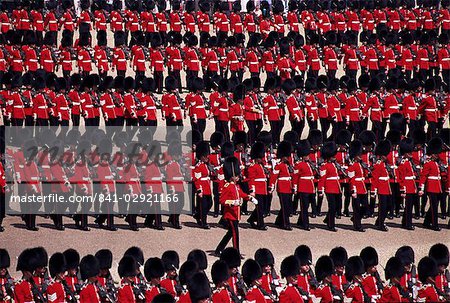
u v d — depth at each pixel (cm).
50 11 18262
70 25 18338
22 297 8231
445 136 12875
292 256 8406
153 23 18475
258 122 14012
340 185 11525
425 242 11019
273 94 13988
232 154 11388
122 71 16412
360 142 11300
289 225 11206
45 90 14050
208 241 10688
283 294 8231
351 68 16925
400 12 19438
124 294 8219
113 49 16888
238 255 8750
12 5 18550
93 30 19025
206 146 11006
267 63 16425
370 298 8550
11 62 16012
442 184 11588
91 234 10700
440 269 8819
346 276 8681
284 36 18075
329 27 19125
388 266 8569
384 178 11300
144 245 10425
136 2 18900
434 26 19200
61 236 10594
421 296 8594
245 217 11644
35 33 17938
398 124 13838
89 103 14050
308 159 11169
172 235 10825
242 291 8600
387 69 17100
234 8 19250
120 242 10481
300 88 14488
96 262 8250
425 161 11456
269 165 11431
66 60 16275
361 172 11244
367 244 10844
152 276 8394
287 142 11112
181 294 8288
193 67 16375
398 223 11738
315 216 11800
